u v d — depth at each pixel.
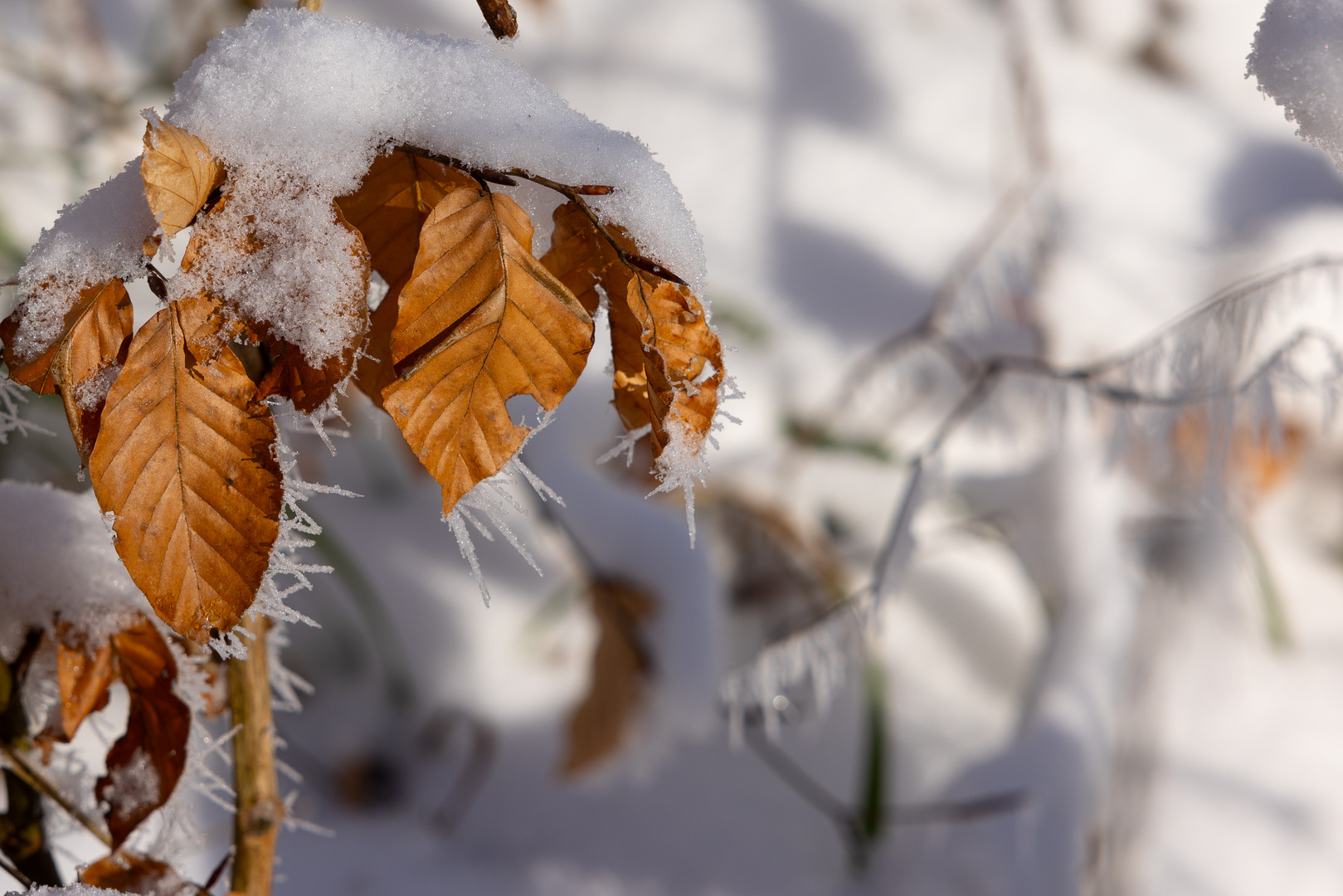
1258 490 2.12
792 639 1.71
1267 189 3.05
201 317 0.86
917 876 1.74
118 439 0.85
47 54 2.65
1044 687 1.92
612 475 2.09
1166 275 2.64
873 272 2.79
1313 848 1.79
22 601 0.95
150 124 0.85
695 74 3.12
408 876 1.70
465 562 2.03
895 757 1.90
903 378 2.41
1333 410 1.26
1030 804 1.74
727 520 2.15
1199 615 2.04
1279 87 0.91
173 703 0.96
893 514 2.23
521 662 1.98
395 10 3.00
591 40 3.15
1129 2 3.45
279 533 0.86
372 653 1.99
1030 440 2.07
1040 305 2.46
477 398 0.86
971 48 3.26
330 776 1.87
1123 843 1.76
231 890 0.97
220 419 0.86
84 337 0.86
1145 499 1.98
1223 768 1.89
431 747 1.93
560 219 0.88
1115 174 3.00
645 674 1.83
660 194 0.88
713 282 2.73
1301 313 1.38
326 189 0.87
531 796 1.85
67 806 0.97
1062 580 2.00
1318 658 2.10
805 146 3.01
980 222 2.86
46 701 0.98
